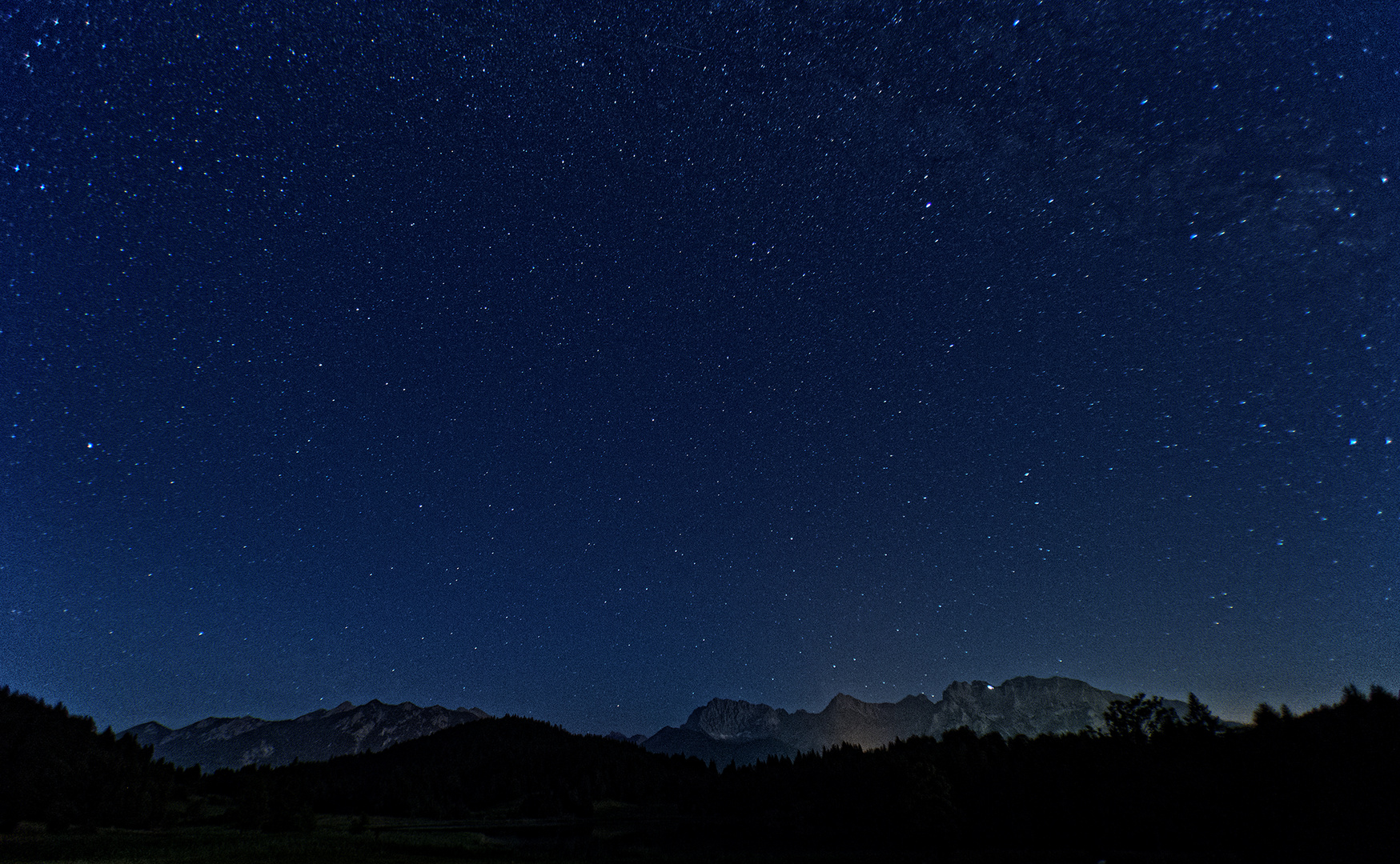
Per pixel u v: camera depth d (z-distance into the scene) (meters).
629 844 89.06
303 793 146.88
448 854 76.62
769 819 106.81
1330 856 39.88
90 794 94.19
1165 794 49.69
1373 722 47.75
